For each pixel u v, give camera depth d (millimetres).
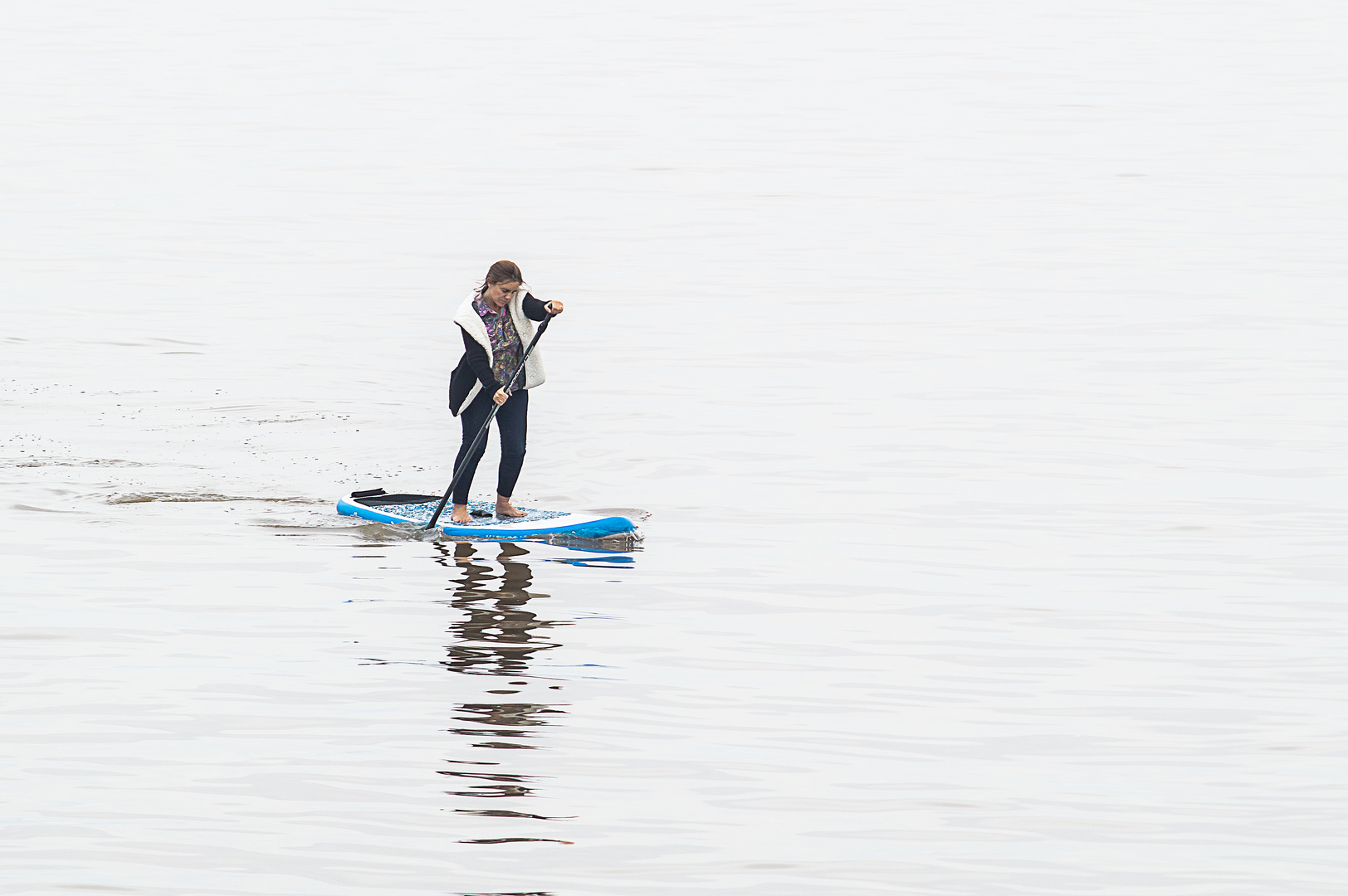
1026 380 56062
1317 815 21453
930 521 38312
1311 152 120625
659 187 110750
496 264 37344
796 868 19734
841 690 26281
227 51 181125
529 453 45844
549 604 31125
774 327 66688
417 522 37500
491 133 134625
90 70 167500
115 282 78062
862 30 194500
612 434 48062
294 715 24719
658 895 19047
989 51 179000
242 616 29938
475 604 31016
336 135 133375
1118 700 25922
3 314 69312
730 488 41656
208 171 117250
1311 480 42219
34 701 25125
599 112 144500
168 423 49750
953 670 27422
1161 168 115562
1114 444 46656
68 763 22703
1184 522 38156
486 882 19297
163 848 20094
